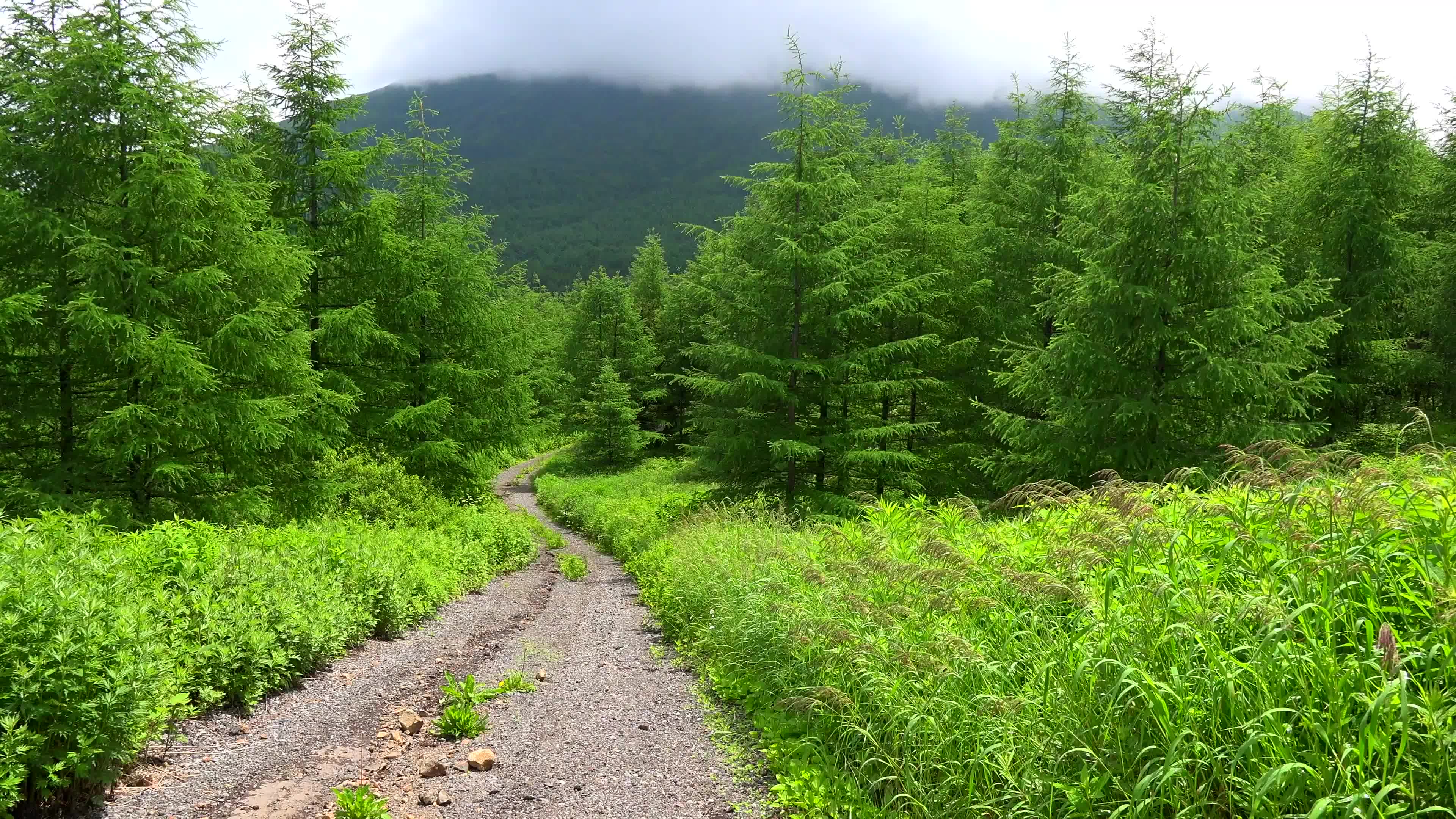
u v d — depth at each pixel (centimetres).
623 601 1190
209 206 1133
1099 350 1135
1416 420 448
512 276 2311
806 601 591
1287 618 279
